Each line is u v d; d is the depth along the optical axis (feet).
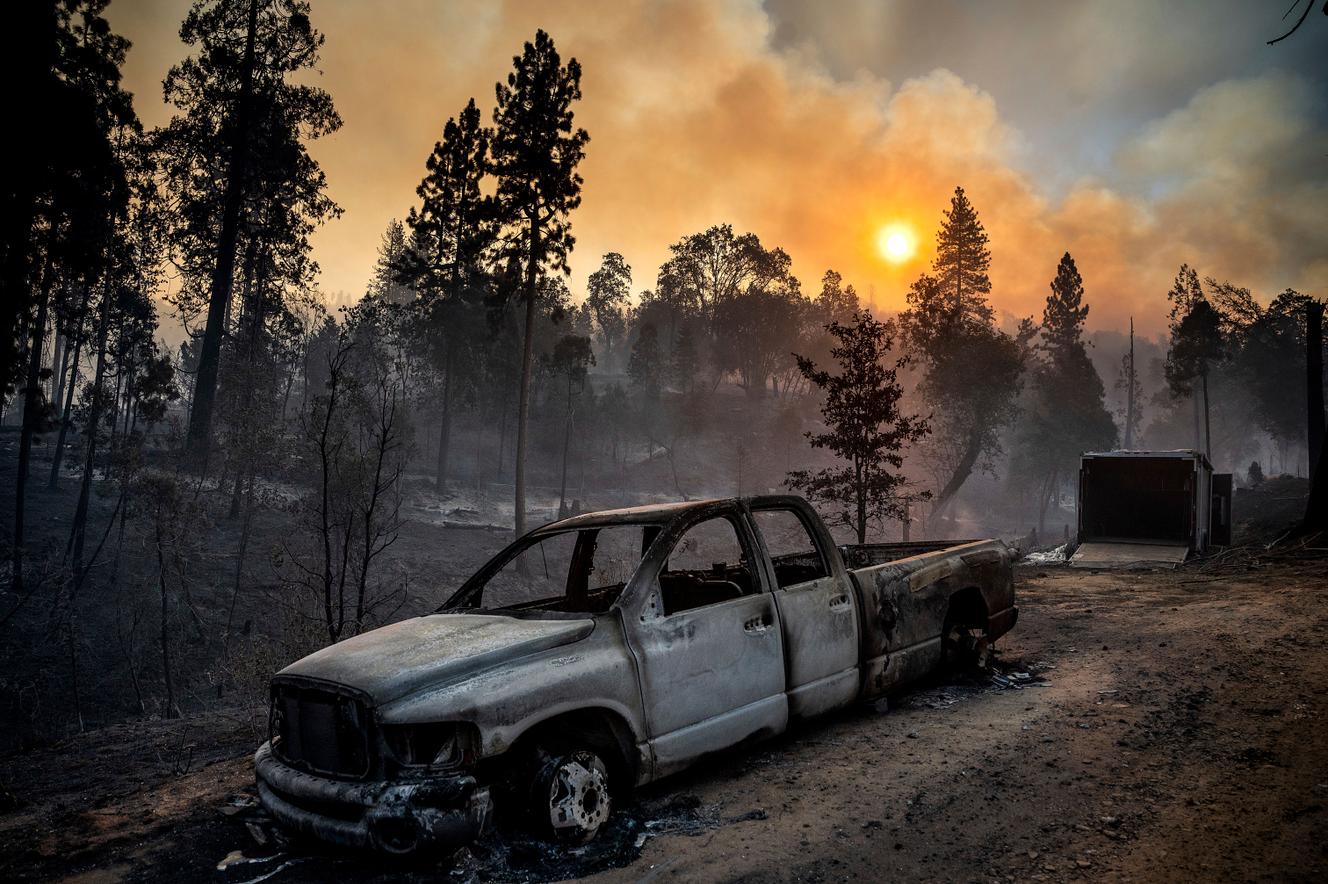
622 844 12.74
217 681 64.64
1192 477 63.87
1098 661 24.07
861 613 18.45
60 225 108.27
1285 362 274.16
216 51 172.35
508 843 12.62
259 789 13.46
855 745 17.08
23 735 64.64
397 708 11.80
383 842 11.44
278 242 181.88
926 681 21.97
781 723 16.12
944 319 206.90
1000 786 14.49
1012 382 197.88
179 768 20.53
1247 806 12.96
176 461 106.42
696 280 426.92
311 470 93.30
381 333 190.60
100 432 117.91
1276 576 43.50
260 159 177.37
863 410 58.95
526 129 133.59
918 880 11.35
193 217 172.96
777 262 401.08
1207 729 16.92
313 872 12.26
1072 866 11.47
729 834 13.05
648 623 14.48
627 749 13.69
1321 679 19.95
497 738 11.94
